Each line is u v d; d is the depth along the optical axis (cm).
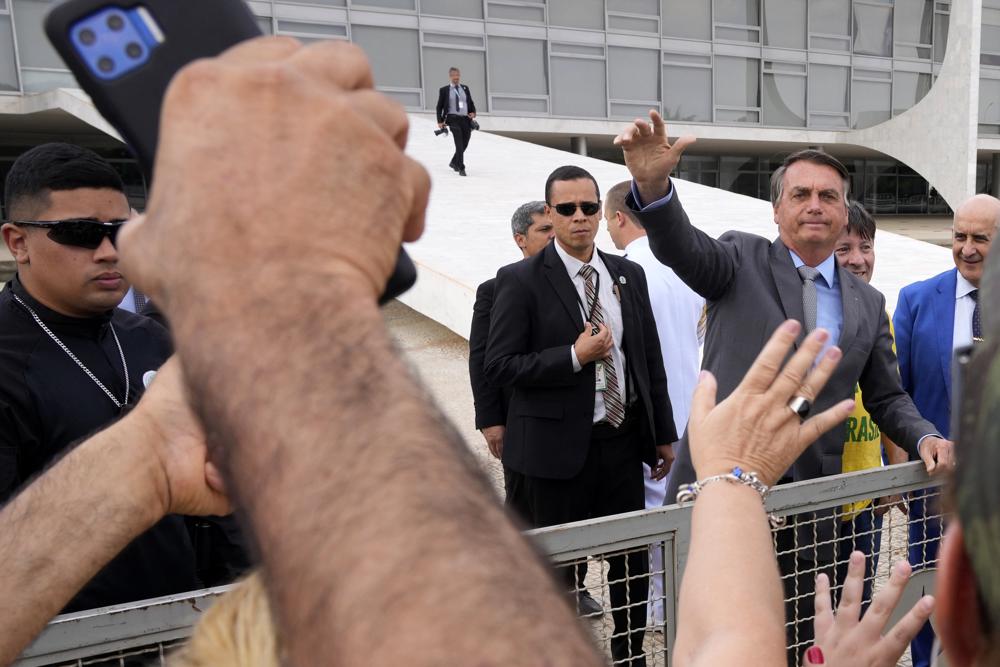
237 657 54
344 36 2006
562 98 2258
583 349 301
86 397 191
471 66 2147
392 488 38
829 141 2611
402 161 48
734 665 77
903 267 914
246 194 44
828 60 2566
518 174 1484
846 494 209
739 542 88
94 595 181
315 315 42
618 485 320
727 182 2780
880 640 117
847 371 260
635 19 2309
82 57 57
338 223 45
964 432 39
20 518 86
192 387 42
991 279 40
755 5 2456
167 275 44
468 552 36
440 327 776
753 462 95
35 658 127
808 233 264
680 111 2403
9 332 186
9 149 1983
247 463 40
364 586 36
